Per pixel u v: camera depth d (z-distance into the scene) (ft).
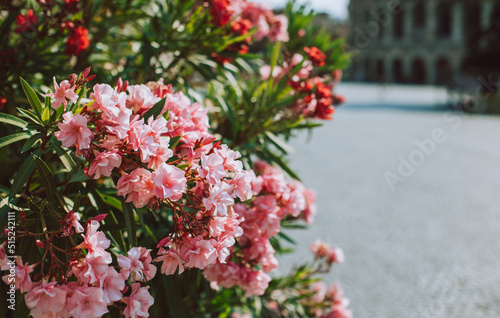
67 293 4.02
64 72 7.58
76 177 4.47
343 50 11.05
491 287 17.38
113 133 4.38
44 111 4.63
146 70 7.98
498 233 23.54
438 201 29.04
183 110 5.49
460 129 58.44
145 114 5.01
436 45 196.95
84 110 4.51
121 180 4.42
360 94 118.83
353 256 20.22
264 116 8.13
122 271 4.29
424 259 20.18
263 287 6.66
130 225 4.77
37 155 4.76
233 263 6.54
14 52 7.14
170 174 4.46
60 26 7.13
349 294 16.76
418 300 16.37
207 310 9.04
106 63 9.92
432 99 104.12
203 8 8.63
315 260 11.44
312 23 11.18
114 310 6.54
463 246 21.80
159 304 7.41
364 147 46.26
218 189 4.66
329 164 38.47
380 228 23.84
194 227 4.68
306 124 8.20
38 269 4.63
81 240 4.86
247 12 10.19
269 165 8.56
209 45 8.32
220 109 9.12
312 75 8.91
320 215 25.61
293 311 10.89
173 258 4.74
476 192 31.17
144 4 9.33
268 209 6.57
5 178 6.22
